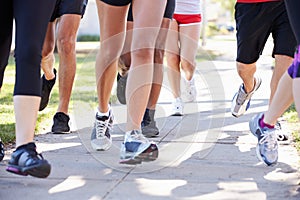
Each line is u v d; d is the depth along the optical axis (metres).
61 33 4.90
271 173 3.61
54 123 4.97
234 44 20.12
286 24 3.99
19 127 3.03
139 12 3.56
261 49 4.35
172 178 3.48
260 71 10.16
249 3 4.12
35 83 3.06
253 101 7.06
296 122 5.41
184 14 5.73
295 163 3.87
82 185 3.31
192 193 3.15
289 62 3.99
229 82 8.93
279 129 4.60
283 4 4.00
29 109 3.04
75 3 4.87
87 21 24.67
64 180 3.42
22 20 3.04
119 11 3.79
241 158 4.03
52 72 5.34
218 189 3.23
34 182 3.36
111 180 3.43
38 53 3.07
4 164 3.78
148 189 3.23
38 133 4.96
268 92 7.89
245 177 3.51
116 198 3.05
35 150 3.03
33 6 3.03
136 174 3.57
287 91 3.45
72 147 4.38
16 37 3.08
